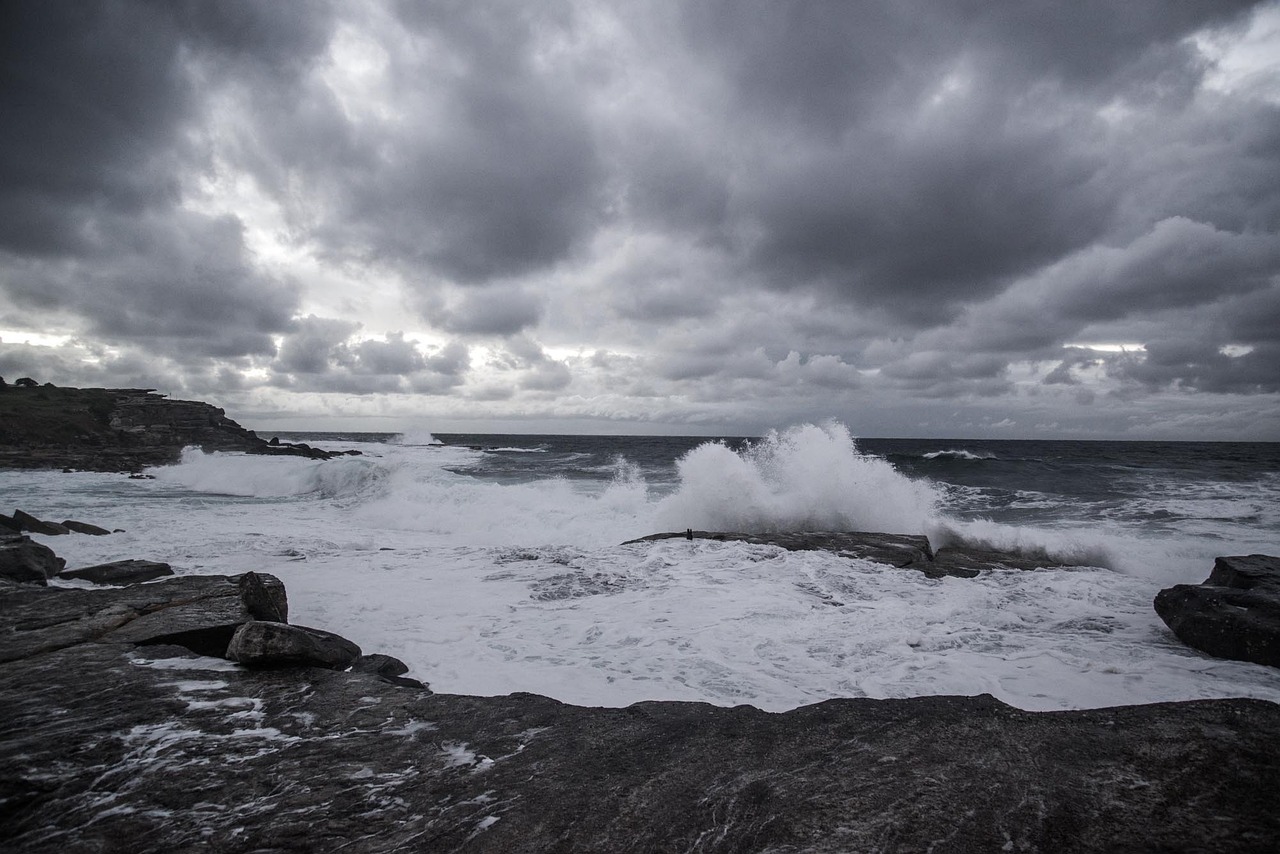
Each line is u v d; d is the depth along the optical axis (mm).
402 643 5328
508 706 3371
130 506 16500
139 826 2207
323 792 2439
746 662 4828
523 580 7742
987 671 4582
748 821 2160
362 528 13195
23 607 4910
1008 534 10508
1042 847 1965
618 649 5168
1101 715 2871
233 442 40688
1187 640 5297
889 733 2822
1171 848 1938
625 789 2424
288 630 4062
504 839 2100
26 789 2438
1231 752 2465
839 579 7793
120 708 3254
